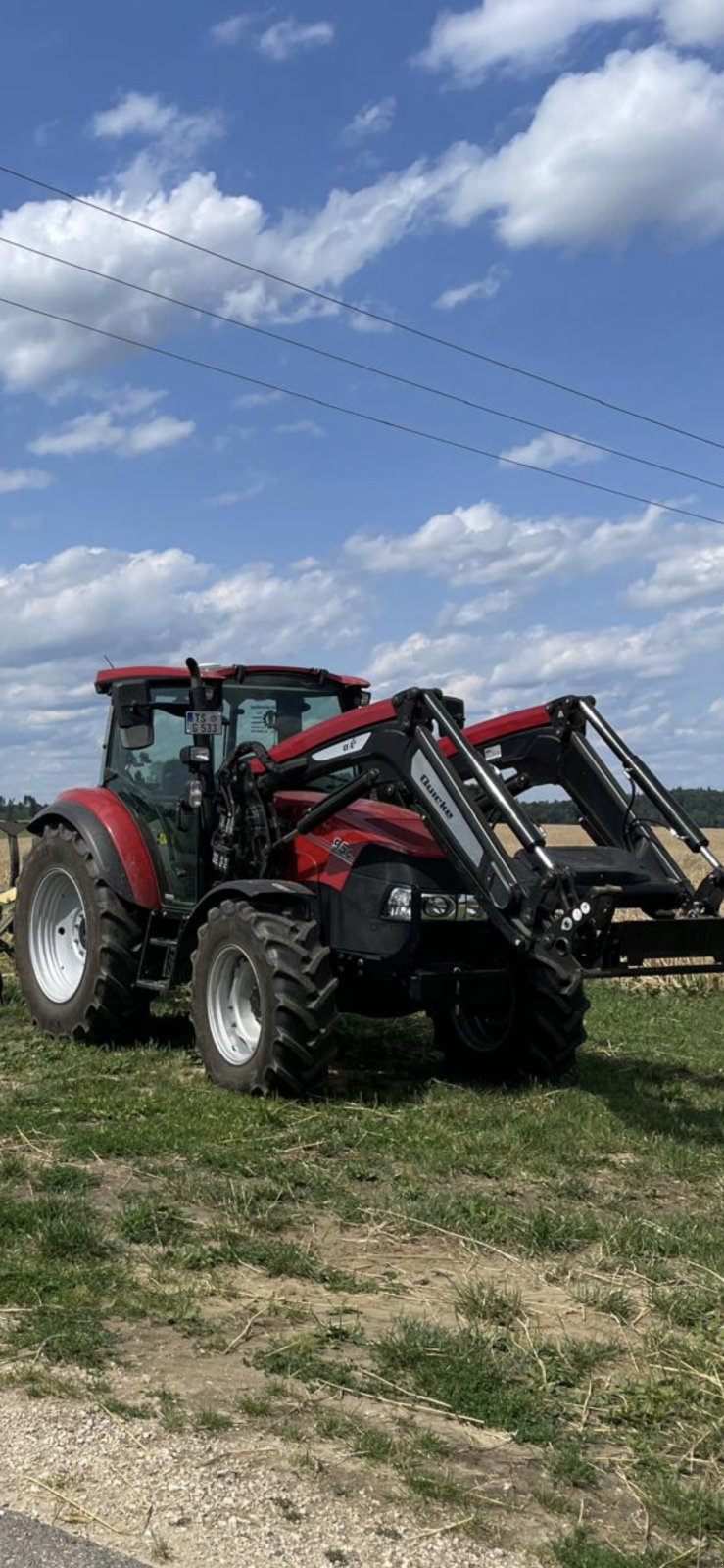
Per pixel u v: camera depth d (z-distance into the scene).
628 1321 3.99
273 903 6.93
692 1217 5.01
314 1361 3.53
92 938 7.75
